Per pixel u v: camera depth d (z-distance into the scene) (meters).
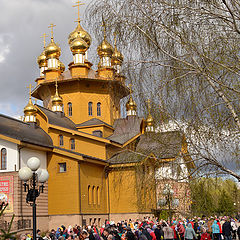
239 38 12.42
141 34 13.00
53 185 43.34
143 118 13.84
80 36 54.72
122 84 13.73
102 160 45.56
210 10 12.55
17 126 43.22
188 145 12.88
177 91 12.79
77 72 52.59
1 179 39.19
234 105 12.35
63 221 42.03
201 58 12.27
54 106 51.81
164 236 24.16
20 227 37.78
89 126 51.09
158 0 12.70
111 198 47.12
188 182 13.09
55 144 47.84
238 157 12.42
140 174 14.48
